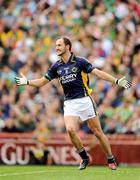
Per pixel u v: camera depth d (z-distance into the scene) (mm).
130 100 48344
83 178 23922
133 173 26500
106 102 48062
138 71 51531
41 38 55875
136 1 57406
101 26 56094
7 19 58000
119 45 53938
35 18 57875
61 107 48625
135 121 45406
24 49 54812
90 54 53656
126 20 56188
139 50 53781
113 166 27266
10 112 47594
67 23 57000
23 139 42500
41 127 45750
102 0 57844
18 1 59688
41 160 42000
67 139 41906
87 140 41656
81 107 26250
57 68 26531
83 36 55250
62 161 41469
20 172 30125
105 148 26984
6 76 51781
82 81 26328
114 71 51906
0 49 55250
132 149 41406
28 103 48469
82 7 57875
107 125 45625
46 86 49469
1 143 42500
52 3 58656
